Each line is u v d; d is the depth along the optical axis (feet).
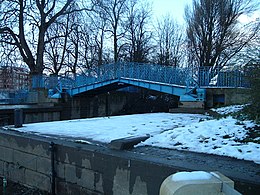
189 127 26.71
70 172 22.53
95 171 20.49
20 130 31.81
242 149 18.85
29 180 26.55
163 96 119.03
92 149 21.06
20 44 104.42
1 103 90.12
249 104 33.01
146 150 20.47
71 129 32.35
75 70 126.62
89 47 124.88
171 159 17.52
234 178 13.43
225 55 106.32
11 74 101.65
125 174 18.25
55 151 23.86
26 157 26.91
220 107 56.95
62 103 90.84
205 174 5.73
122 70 88.28
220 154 18.57
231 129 24.07
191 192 5.20
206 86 69.31
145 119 45.29
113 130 31.35
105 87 94.32
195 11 118.32
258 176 13.71
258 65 28.89
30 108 73.20
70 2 109.09
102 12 115.55
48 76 97.14
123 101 123.34
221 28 111.75
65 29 114.93
